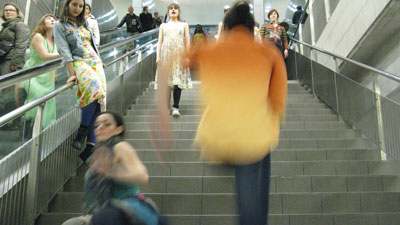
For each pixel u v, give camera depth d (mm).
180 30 5629
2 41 4785
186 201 3203
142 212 1753
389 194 3195
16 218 2518
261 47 1461
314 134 4934
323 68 6551
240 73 1427
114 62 5188
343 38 6738
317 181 3488
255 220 1352
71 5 3256
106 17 14656
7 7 4938
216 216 2998
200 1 19375
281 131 4930
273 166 3867
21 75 2812
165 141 1575
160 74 1538
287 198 3199
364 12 5746
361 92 4848
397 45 5438
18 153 2588
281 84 1490
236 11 1475
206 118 1434
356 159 4172
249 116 1397
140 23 12273
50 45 4203
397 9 4953
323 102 6570
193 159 4156
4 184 2391
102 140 1962
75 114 3723
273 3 16984
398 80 3906
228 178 3510
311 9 8961
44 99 2906
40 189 2855
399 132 3814
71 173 3543
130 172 1805
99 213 1724
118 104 5422
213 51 1451
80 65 3230
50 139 3098
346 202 3180
